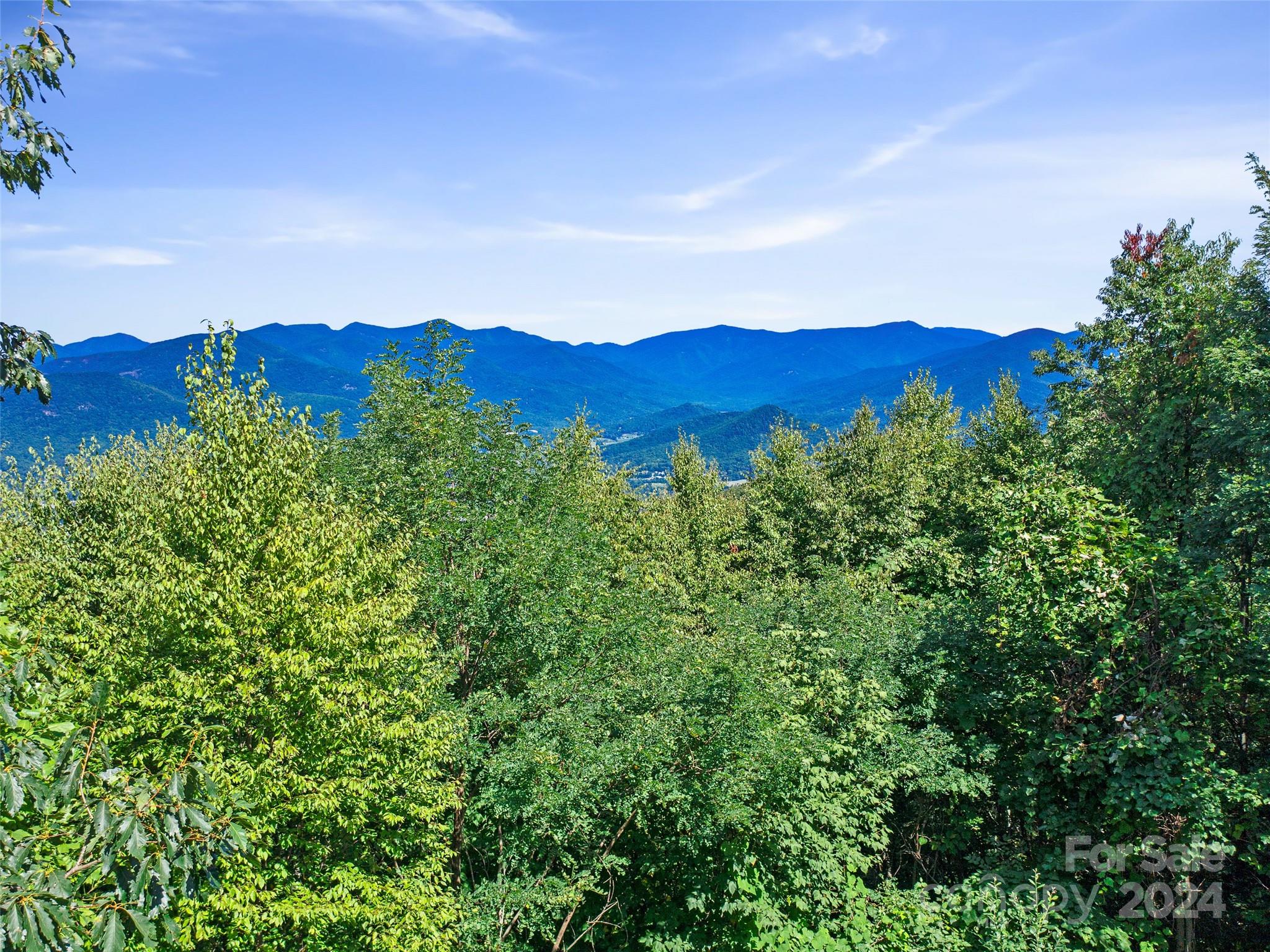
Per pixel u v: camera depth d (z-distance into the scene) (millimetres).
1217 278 20891
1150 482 15141
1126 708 12312
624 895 13711
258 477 11812
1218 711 12297
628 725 13000
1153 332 18453
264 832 10258
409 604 11984
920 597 20094
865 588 21328
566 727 12250
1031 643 13141
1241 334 13602
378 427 17047
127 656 10297
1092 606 12023
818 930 12188
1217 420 13242
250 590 10711
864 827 14742
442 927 11609
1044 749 12328
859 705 13203
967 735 14336
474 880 14469
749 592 21891
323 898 10195
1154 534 13688
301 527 11281
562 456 19562
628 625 16516
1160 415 14930
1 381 5160
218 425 12609
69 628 12258
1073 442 19594
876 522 25969
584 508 18562
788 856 12375
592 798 12242
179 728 10234
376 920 10547
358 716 10578
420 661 12328
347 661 11000
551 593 15367
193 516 11180
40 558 15672
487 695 13867
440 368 17844
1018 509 13656
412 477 16031
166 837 3920
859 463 27781
